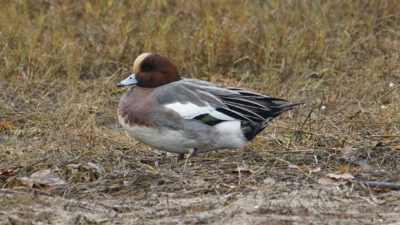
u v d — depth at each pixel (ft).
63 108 45.39
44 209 30.58
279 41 53.26
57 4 57.72
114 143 40.65
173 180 33.68
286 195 31.86
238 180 33.76
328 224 28.84
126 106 36.42
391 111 44.57
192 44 52.42
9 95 47.78
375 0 57.93
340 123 43.24
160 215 29.96
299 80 49.55
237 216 29.50
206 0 57.93
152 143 36.52
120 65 51.80
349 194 32.09
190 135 35.86
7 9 56.44
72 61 50.47
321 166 35.96
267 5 58.13
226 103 36.42
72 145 40.27
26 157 38.45
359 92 47.88
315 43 52.95
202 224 28.91
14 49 52.08
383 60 51.42
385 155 37.09
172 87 36.55
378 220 29.30
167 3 57.82
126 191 32.81
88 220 29.53
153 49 52.08
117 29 53.93
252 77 50.80
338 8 58.03
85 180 34.32
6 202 30.89
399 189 32.73
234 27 54.65
